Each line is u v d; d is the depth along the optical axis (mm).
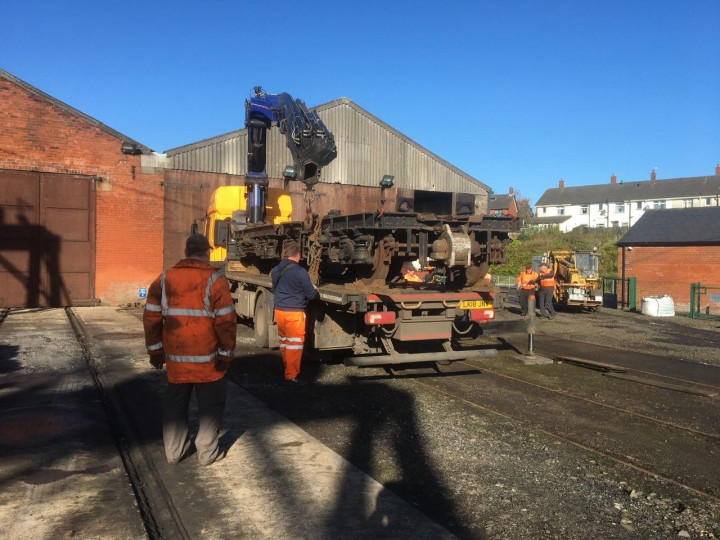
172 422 4348
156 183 18078
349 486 4066
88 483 3986
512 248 38875
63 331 11594
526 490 4223
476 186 24422
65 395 6473
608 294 23516
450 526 3613
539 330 13570
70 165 16906
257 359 8938
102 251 17344
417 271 8586
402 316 7383
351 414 6062
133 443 4906
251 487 4000
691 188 71625
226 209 13305
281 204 13555
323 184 21312
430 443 5180
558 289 18859
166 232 18203
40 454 4559
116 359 8641
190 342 4141
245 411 5941
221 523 3475
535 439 5402
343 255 7449
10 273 16250
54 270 16750
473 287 8078
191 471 4270
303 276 7070
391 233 7117
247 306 10930
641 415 6332
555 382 7863
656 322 16234
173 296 4117
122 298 17594
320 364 8641
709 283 18734
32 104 16391
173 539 3277
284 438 5070
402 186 22875
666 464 4879
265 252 9977
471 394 7082
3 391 6586
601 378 8188
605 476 4562
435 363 8930
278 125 11383
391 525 3504
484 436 5434
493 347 10641
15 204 16250
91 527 3338
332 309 7887
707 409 6676
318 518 3561
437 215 7285
